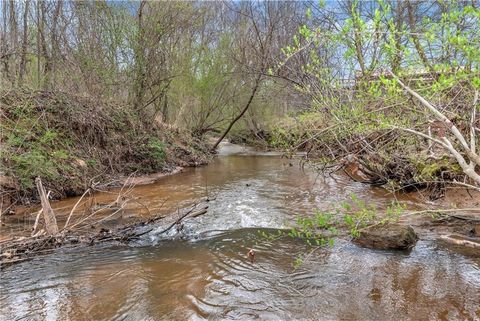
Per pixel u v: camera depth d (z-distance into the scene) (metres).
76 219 6.70
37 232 5.63
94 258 5.05
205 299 3.90
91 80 12.02
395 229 5.25
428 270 4.42
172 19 14.26
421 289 3.98
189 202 8.19
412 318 3.44
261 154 19.75
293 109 12.49
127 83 13.45
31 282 4.31
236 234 6.00
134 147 11.95
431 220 6.20
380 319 3.46
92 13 12.88
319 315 3.56
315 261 4.85
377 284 4.14
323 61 6.50
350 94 5.61
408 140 6.63
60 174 8.60
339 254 5.05
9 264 4.80
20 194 7.53
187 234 6.03
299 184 10.19
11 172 7.44
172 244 5.60
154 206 7.80
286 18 15.37
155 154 12.43
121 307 3.75
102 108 11.55
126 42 13.31
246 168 13.89
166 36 14.70
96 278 4.43
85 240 5.59
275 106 21.27
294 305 3.76
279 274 4.50
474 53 2.94
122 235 5.84
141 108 13.78
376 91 4.16
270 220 6.71
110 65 13.05
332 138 7.65
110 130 11.52
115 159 10.99
